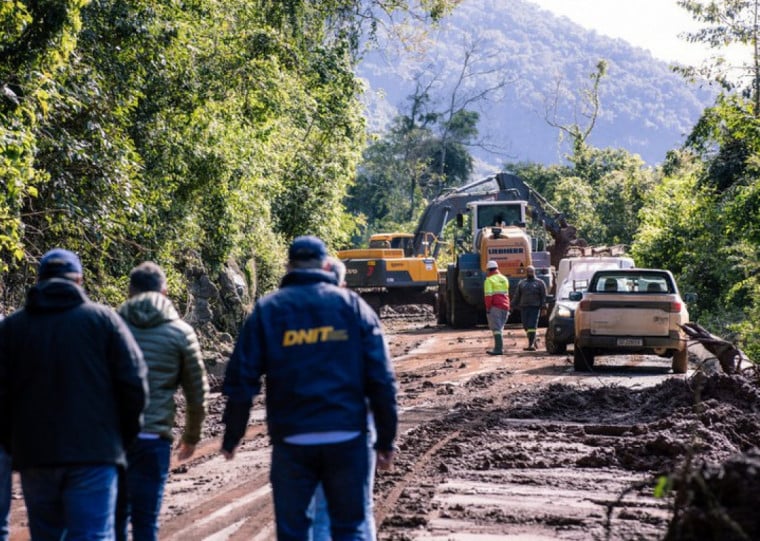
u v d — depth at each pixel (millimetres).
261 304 8711
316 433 8375
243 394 8531
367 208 157750
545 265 56000
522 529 12219
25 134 18828
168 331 9906
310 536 9492
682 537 8297
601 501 13648
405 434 18938
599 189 103188
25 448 8234
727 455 15953
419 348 41531
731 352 25859
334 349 8547
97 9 24594
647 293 29422
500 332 36719
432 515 12906
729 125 45312
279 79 32594
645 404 22156
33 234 24641
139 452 9688
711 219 55031
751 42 51344
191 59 28141
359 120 47438
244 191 34031
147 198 27109
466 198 69500
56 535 8531
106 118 24094
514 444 17953
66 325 8367
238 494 14250
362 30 44250
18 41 19828
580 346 29797
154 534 9805
